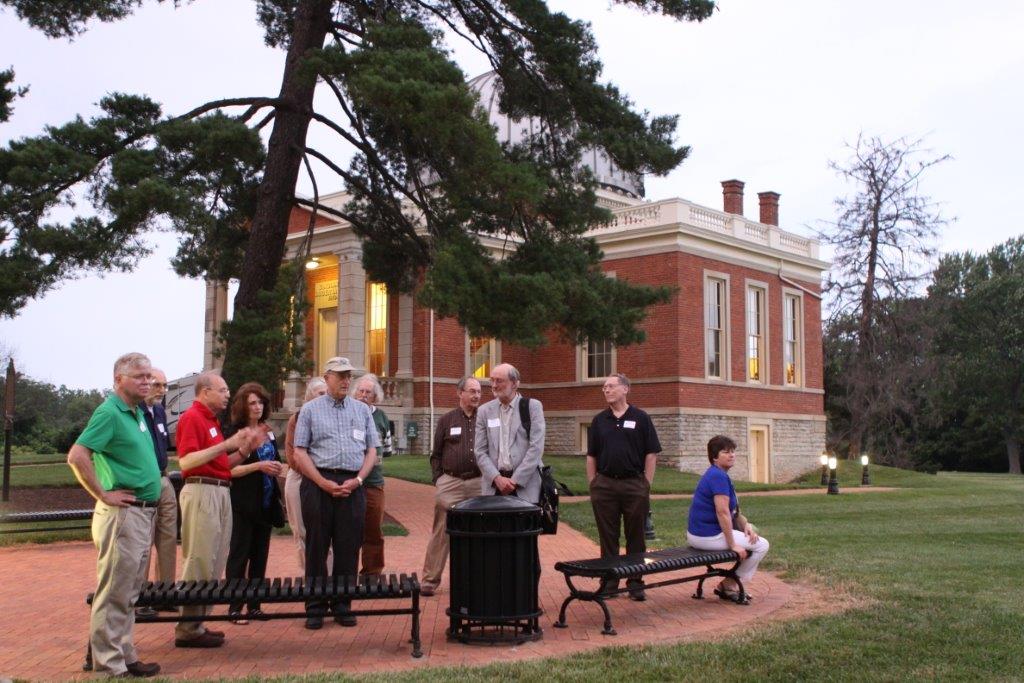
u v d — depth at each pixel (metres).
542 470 8.34
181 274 20.05
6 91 15.88
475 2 18.66
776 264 35.28
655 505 19.78
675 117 19.20
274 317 16.34
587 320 17.55
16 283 14.02
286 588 6.78
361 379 9.62
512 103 19.66
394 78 15.21
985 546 12.88
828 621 7.68
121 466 6.31
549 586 9.95
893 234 42.09
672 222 30.77
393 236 20.19
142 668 6.36
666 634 7.50
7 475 18.33
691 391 30.61
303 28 17.97
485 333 16.88
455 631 7.45
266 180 17.89
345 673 6.20
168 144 15.20
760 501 21.16
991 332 65.56
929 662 6.41
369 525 9.48
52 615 8.48
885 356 42.94
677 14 18.20
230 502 7.68
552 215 18.52
